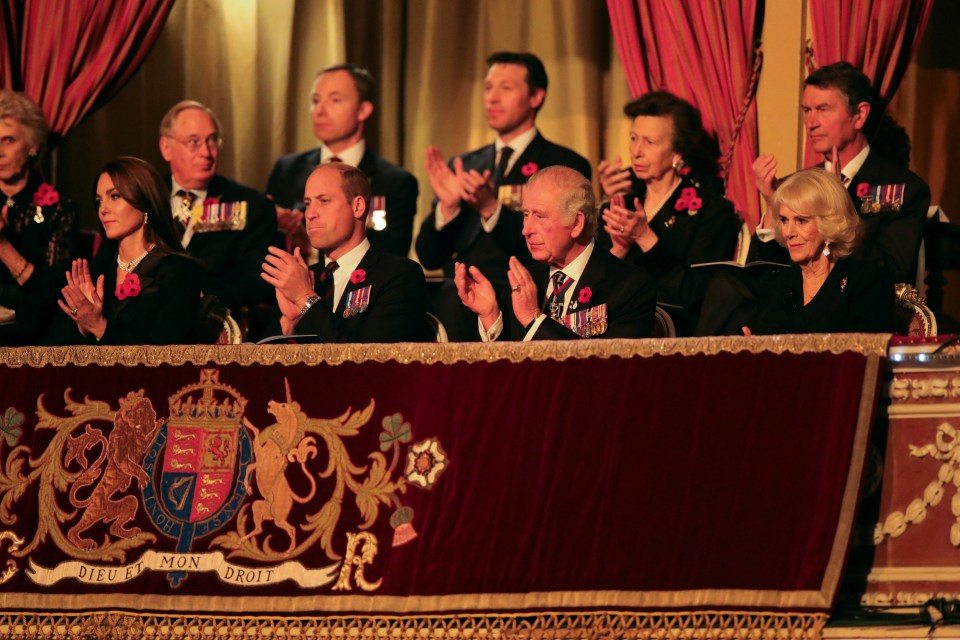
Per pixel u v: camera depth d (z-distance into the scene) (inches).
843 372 426.9
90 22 749.3
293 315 521.0
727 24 707.4
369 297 536.1
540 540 428.1
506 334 522.6
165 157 682.8
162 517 446.6
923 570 438.6
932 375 441.1
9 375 462.3
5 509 452.8
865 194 605.9
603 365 435.5
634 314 510.6
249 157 873.5
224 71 871.1
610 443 430.9
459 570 429.1
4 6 746.2
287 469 445.1
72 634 440.8
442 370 443.2
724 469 426.6
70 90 749.3
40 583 445.7
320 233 542.6
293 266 520.1
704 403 430.3
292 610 433.4
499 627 425.7
